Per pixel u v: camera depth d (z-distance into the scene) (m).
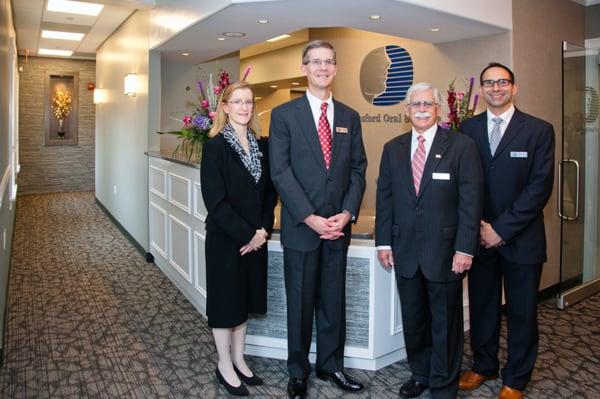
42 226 7.30
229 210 2.48
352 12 3.42
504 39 3.83
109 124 7.88
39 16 6.48
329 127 2.51
